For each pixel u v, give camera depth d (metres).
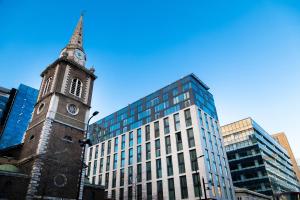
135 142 74.06
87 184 39.69
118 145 79.81
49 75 46.81
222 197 55.22
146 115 76.19
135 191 63.22
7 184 30.27
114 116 88.94
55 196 33.31
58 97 40.97
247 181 87.06
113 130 85.56
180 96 69.69
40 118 39.94
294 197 29.09
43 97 42.81
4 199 29.12
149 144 69.69
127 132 79.25
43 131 36.25
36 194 31.59
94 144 89.88
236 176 90.69
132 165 70.81
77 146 39.69
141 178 65.81
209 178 54.16
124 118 84.06
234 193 61.16
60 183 34.66
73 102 43.06
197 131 59.94
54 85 42.19
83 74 48.22
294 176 126.56
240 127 99.25
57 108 39.81
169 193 57.62
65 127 39.44
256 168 87.25
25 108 84.44
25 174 32.09
